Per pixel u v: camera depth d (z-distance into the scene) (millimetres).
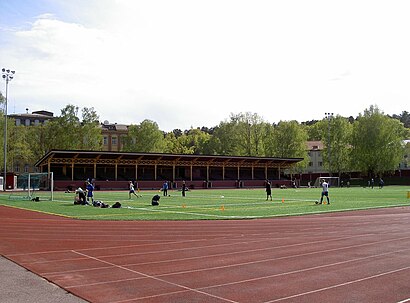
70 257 13586
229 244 16047
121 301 8828
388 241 16578
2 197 51656
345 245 15664
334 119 112375
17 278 10859
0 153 84438
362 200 44188
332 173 123250
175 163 91375
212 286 10008
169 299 8969
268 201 42688
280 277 10836
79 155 79688
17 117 132750
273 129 118625
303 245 15727
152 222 23672
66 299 8969
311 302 8719
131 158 86125
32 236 18297
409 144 114938
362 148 105625
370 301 8758
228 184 96500
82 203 38656
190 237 17922
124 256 13719
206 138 134125
